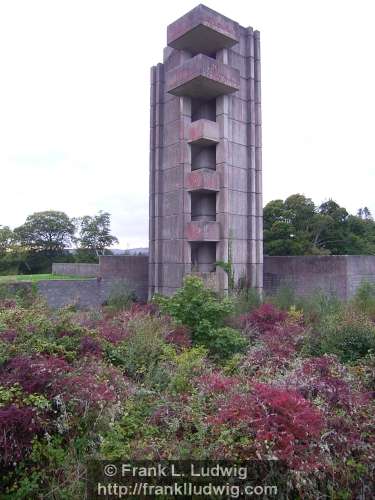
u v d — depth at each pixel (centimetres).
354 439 432
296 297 1402
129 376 643
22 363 477
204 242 1708
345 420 446
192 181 1652
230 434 388
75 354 599
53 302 1633
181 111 1689
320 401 465
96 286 1791
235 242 1695
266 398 419
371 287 1423
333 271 1656
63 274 3002
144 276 1958
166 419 464
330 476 404
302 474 363
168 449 404
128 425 466
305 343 862
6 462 396
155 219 1839
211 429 415
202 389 517
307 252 2727
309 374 537
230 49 1711
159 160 1825
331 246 3030
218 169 1669
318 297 1277
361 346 811
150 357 690
